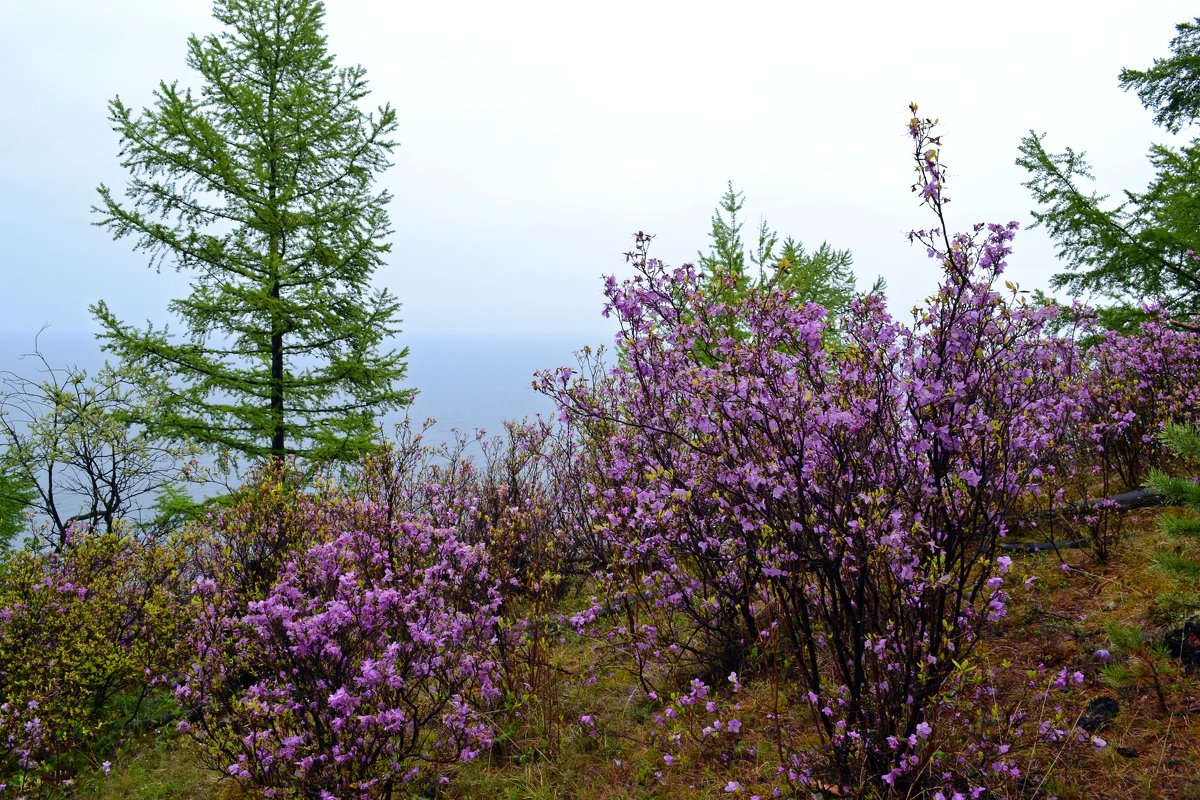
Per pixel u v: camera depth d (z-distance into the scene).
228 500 8.37
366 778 3.51
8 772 5.20
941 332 2.97
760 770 3.40
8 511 9.11
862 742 3.03
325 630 3.54
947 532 2.94
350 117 10.83
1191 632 3.46
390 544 4.69
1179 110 8.52
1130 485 5.43
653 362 4.12
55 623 5.79
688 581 4.48
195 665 4.24
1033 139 8.09
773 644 3.89
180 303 9.82
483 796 3.77
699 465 4.01
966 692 3.38
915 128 2.83
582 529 6.41
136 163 9.45
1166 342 5.66
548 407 7.04
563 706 4.43
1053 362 3.85
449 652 3.96
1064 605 4.14
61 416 8.80
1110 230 7.73
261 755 3.62
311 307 10.19
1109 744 3.07
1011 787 2.92
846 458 3.21
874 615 3.30
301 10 10.52
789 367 3.55
